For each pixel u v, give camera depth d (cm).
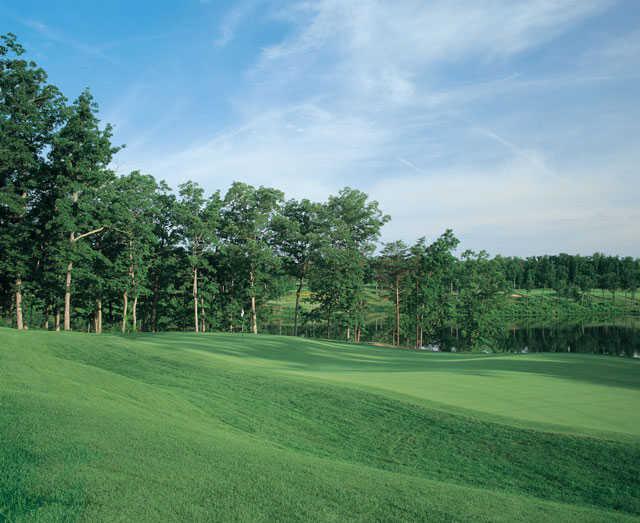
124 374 1672
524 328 8406
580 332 7688
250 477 646
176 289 5512
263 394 1438
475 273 7050
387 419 1242
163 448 734
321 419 1247
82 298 4647
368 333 7000
